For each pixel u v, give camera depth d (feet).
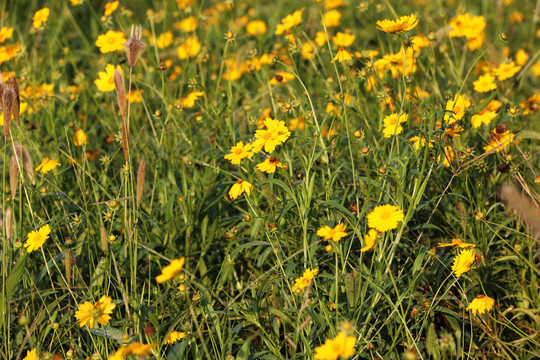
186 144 11.28
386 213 6.89
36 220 9.39
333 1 16.99
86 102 12.82
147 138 11.20
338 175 9.41
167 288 8.54
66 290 8.53
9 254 8.14
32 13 18.35
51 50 14.20
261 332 8.20
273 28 15.72
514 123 10.83
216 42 15.92
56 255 9.00
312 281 7.90
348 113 9.82
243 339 8.39
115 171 11.20
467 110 9.43
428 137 7.45
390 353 7.50
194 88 10.18
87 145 11.75
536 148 10.40
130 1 19.34
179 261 6.13
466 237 8.73
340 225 6.85
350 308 7.17
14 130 10.84
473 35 12.86
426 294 8.16
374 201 8.55
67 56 13.69
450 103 8.82
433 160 7.79
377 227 6.83
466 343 8.17
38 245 7.50
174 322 7.43
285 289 8.33
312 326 7.52
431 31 10.05
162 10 18.07
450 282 7.75
